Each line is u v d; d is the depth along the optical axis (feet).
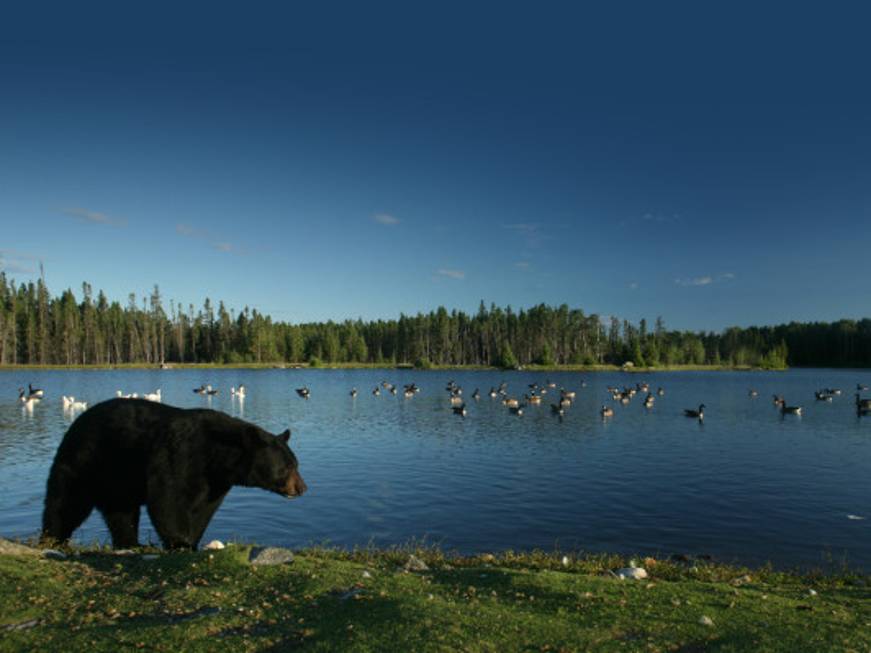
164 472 29.14
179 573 24.21
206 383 312.09
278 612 20.11
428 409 189.47
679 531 59.11
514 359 550.36
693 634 19.60
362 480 81.66
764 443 121.70
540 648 17.70
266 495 72.28
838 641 19.19
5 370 412.36
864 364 640.58
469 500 70.90
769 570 44.86
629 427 148.36
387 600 21.20
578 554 50.80
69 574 23.95
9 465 85.51
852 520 63.41
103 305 530.27
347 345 627.46
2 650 16.84
